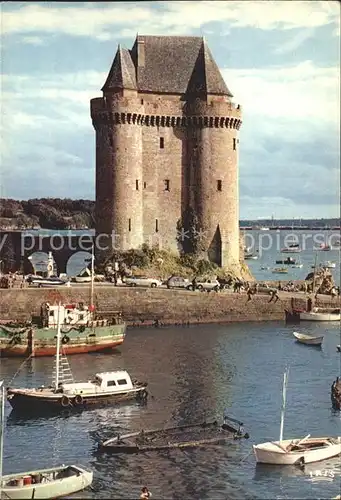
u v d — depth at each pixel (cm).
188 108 12256
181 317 10300
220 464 4859
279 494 4441
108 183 12044
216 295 10456
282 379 7038
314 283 12050
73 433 5438
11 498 4272
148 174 12244
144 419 5756
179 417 5816
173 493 4438
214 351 8375
